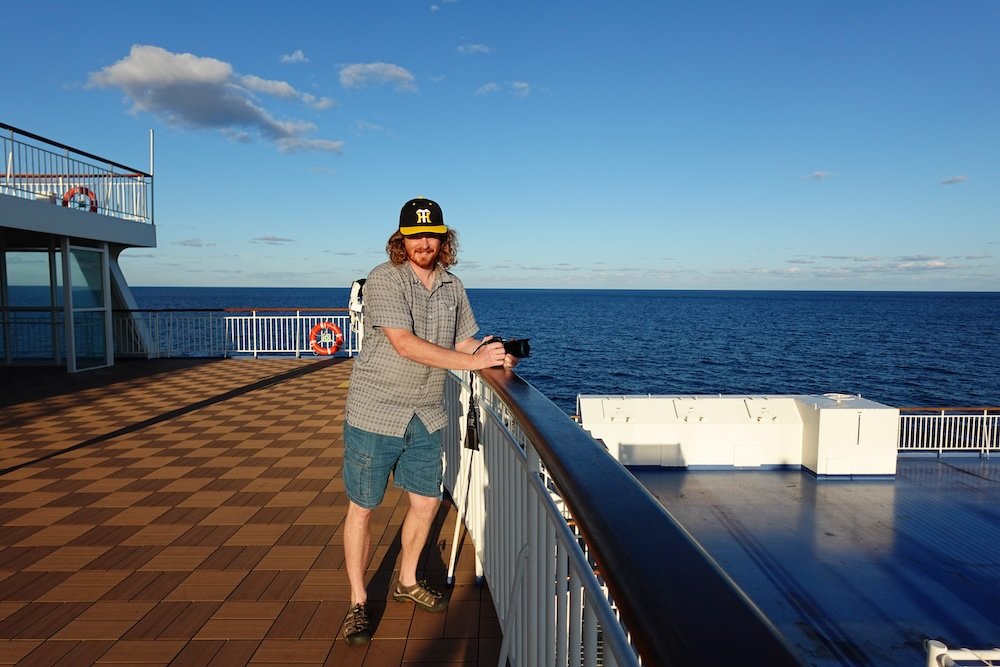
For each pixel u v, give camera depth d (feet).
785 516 33.47
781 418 41.34
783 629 23.02
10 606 10.19
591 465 4.22
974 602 24.88
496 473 9.36
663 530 3.03
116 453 20.01
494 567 9.60
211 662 8.68
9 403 28.78
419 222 8.22
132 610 10.10
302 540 13.03
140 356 47.67
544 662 6.11
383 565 11.85
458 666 8.62
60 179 39.45
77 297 40.16
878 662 21.13
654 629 2.17
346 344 52.85
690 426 40.96
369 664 8.66
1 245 41.29
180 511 14.73
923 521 32.83
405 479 9.52
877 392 113.39
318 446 20.98
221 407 27.89
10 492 16.06
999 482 38.73
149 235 45.68
